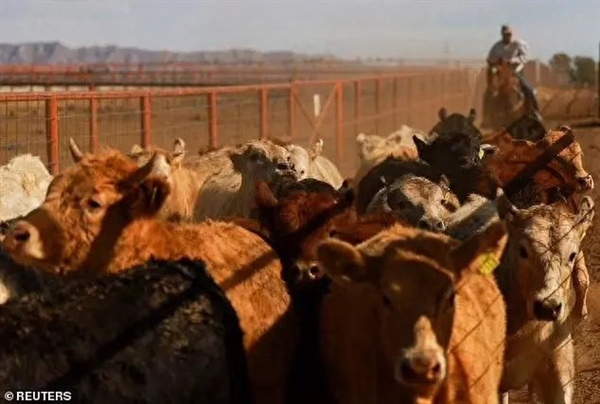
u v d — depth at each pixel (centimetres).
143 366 487
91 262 609
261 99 2027
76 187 607
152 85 3909
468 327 586
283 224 664
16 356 462
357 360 577
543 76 5041
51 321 482
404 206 863
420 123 3662
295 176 1021
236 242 630
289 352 612
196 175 1030
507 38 2366
